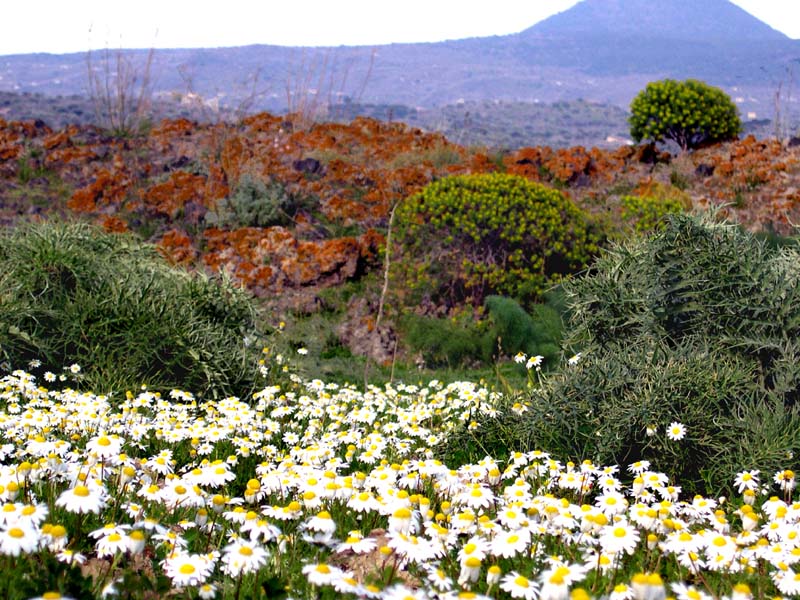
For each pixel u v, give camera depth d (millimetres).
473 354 9977
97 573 2977
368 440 5008
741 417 4672
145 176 13984
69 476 3566
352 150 15523
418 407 6344
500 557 3238
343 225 12477
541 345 9406
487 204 10844
